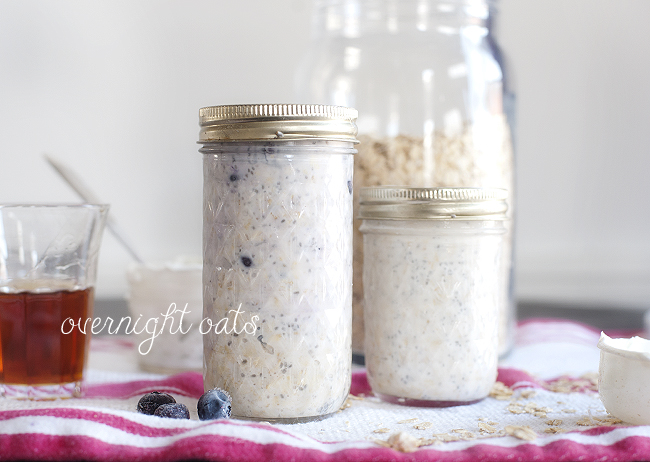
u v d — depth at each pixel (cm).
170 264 59
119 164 95
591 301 97
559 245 98
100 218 50
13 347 48
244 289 44
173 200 96
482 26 62
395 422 45
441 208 47
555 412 47
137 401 49
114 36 93
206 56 95
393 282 48
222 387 45
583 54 95
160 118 95
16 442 40
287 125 43
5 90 92
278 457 39
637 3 94
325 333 45
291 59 95
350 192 46
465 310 47
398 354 48
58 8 92
